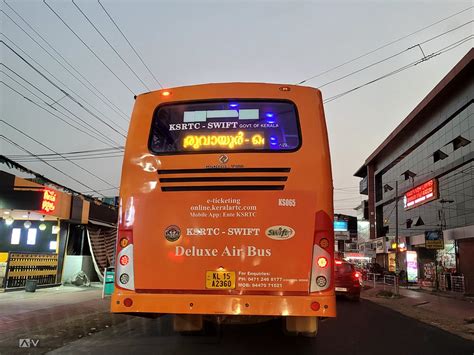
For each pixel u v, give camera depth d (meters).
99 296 15.30
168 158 6.00
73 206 19.27
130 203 5.99
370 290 25.12
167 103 6.26
